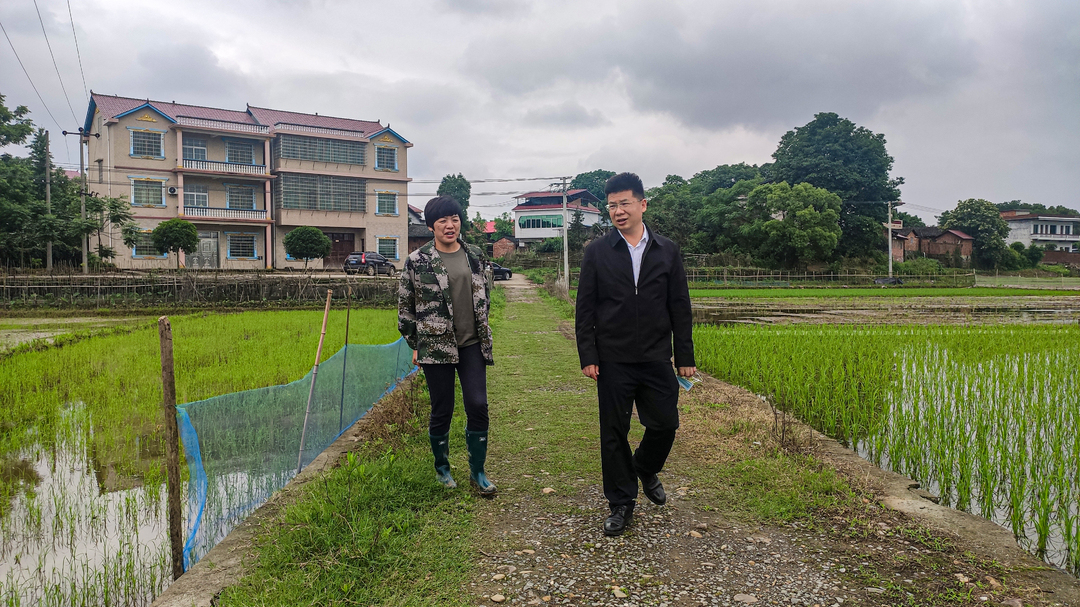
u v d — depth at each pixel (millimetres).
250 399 4598
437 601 2555
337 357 5457
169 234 28656
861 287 43844
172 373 2922
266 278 22000
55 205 27828
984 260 62500
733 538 3174
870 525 3283
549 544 3107
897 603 2535
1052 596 2572
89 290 20328
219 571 2822
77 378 7848
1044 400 5926
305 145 36781
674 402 3324
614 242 3301
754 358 8578
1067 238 72250
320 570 2707
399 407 5496
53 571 3248
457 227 3848
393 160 39438
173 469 2918
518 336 13242
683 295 3350
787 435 4926
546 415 5914
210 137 34406
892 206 56250
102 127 33031
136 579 3156
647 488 3510
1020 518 3578
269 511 3518
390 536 3080
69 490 4375
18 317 17781
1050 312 22156
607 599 2582
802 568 2846
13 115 28031
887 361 8016
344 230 38688
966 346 10391
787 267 49375
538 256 49531
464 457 4555
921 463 4598
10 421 6016
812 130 56156
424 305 3799
